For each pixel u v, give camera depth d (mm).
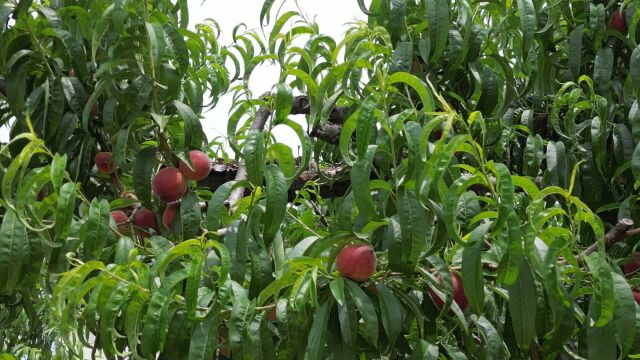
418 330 1425
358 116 1286
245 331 1300
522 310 1253
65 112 1825
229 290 1304
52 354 3158
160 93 1716
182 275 1313
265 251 1467
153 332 1286
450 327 1613
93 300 1368
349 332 1273
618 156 2023
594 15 2129
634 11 2154
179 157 1632
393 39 1889
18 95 1732
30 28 1725
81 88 1784
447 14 1806
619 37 2146
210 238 1481
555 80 2330
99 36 1642
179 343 1370
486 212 1311
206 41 2254
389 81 1353
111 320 1335
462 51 1911
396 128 1311
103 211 1482
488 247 1464
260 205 1521
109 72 1739
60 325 1397
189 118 1638
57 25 1766
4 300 1988
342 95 1957
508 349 1551
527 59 2084
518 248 1181
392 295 1306
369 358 1416
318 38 1856
